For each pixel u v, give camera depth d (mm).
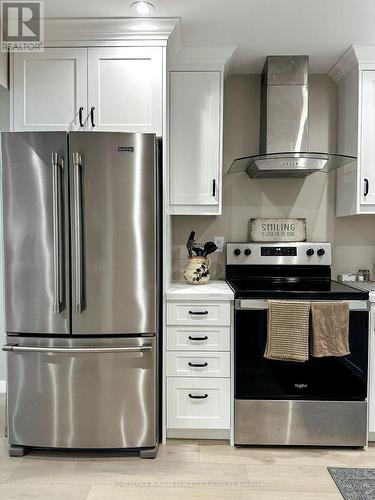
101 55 2225
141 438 2088
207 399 2252
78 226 2004
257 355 2184
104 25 2166
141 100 2232
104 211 2023
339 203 2811
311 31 2273
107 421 2078
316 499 1755
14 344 2078
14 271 2059
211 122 2531
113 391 2072
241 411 2195
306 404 2176
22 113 2266
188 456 2109
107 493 1796
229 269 2826
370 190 2492
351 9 2043
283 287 2381
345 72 2668
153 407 2092
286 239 2863
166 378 2252
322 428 2182
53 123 2260
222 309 2227
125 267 2049
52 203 2016
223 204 2922
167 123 2490
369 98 2469
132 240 2045
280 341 2119
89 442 2086
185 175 2555
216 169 2549
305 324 2098
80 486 1847
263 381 2186
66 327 2049
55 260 2004
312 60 2646
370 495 1781
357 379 2162
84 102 2240
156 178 2107
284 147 2564
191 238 2699
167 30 2182
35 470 1979
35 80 2252
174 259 2932
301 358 2088
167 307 2238
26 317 2064
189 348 2244
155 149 2062
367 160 2486
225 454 2133
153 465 2025
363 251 2889
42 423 2090
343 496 1773
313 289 2281
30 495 1782
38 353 2068
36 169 2014
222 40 2383
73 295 2039
